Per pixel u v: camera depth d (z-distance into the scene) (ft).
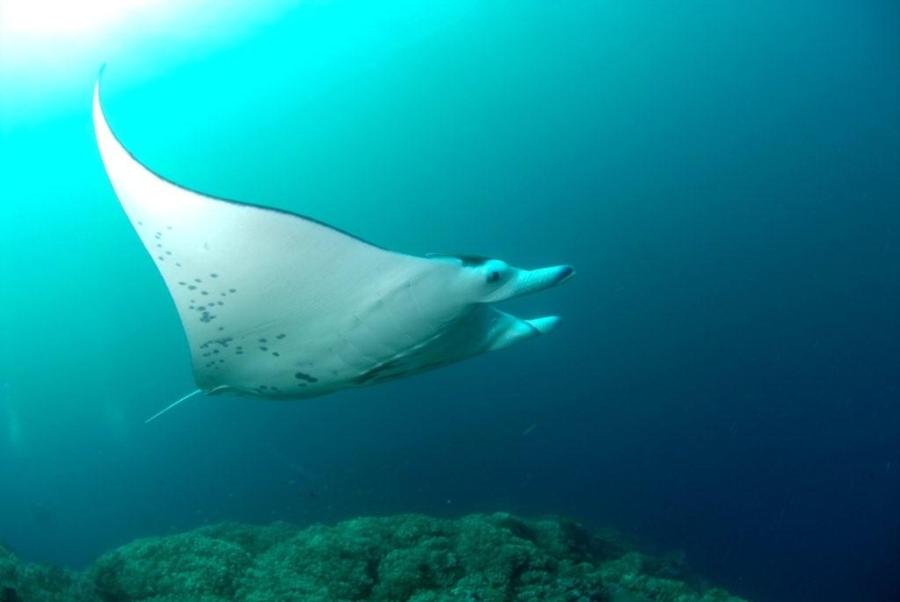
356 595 9.57
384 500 40.83
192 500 50.29
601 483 55.62
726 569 41.45
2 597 7.48
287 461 54.03
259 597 9.13
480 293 8.39
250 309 8.59
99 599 9.14
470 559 10.21
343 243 7.72
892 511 69.82
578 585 9.98
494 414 68.59
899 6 121.29
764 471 82.89
